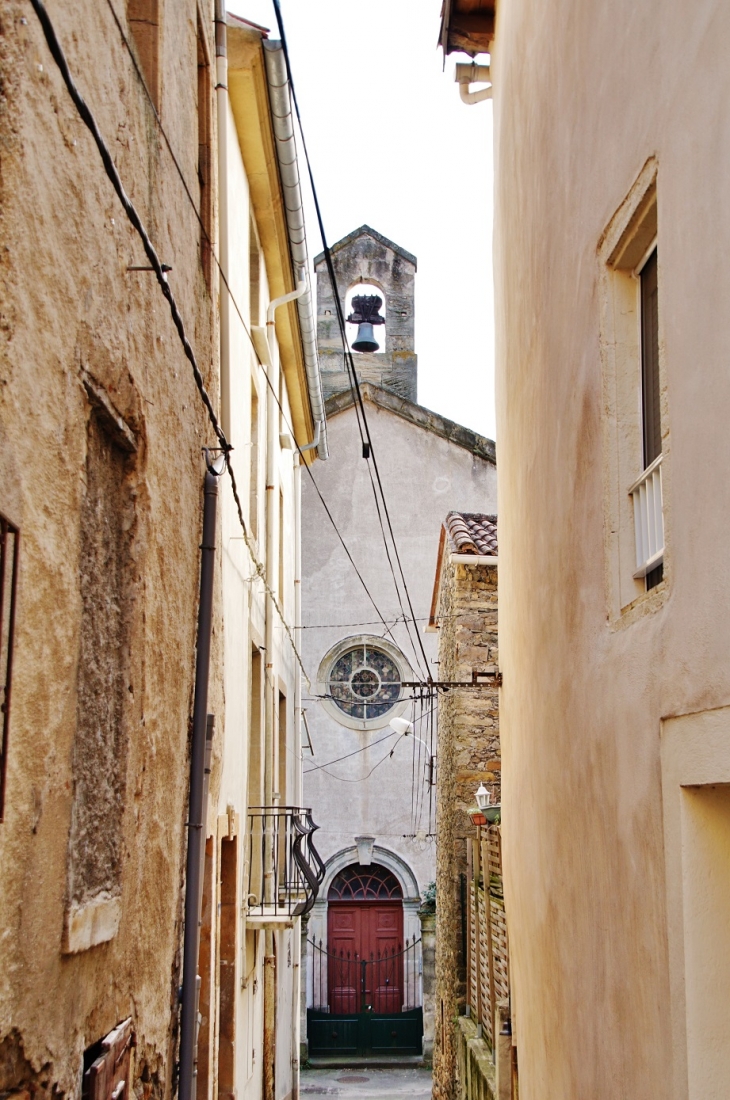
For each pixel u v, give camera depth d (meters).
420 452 24.92
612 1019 5.04
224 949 8.89
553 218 6.45
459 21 9.80
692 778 3.88
